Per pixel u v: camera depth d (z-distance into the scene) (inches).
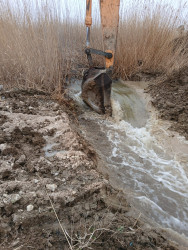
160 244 76.7
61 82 205.0
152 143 154.8
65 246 69.9
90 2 152.6
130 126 172.9
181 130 163.2
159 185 120.3
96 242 71.4
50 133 125.1
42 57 194.1
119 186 111.4
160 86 214.7
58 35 207.0
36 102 161.2
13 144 112.5
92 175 100.4
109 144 147.6
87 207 84.1
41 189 87.0
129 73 238.2
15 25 182.2
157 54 240.5
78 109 179.5
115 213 86.0
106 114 177.6
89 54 167.2
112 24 155.5
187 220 101.0
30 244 68.5
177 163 137.7
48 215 77.4
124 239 74.5
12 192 84.0
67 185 91.7
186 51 247.9
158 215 100.3
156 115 182.2
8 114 137.2
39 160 103.1
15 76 187.8
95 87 169.6
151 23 231.1
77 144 118.9
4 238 69.4
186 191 117.9
